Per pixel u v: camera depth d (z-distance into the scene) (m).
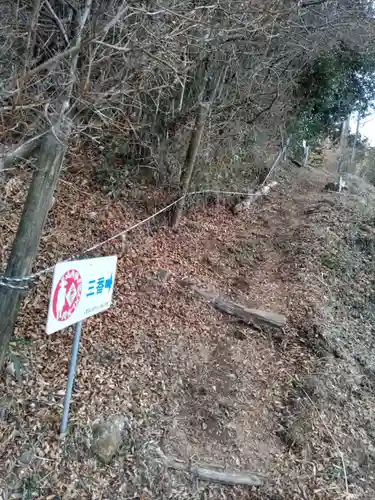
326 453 3.21
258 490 2.82
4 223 4.44
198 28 4.38
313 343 4.39
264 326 4.46
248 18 5.17
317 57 9.34
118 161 6.05
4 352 2.74
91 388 3.08
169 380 3.46
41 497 2.39
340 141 17.27
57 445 2.63
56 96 2.76
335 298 5.50
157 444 2.89
